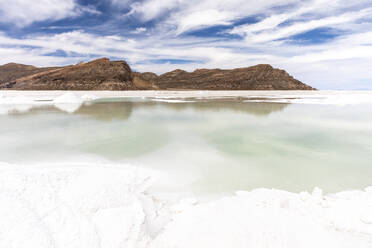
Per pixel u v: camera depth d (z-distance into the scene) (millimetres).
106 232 3119
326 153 8477
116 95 52188
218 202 4504
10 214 2799
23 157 7719
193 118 17391
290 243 3010
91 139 10422
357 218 3770
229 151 8656
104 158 7680
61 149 8742
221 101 35938
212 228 3422
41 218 2953
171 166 6988
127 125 14195
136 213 3648
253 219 3576
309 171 6707
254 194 4895
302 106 27109
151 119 16766
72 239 2840
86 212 3332
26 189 3279
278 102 33438
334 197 5023
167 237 3346
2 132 11789
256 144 9719
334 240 3117
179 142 9992
